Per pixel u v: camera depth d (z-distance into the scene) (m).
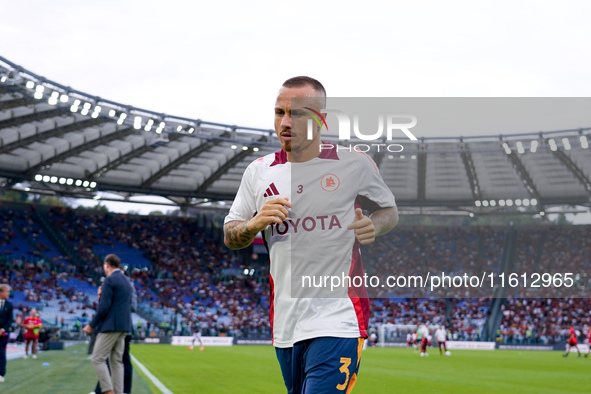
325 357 2.94
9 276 39.34
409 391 12.41
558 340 38.84
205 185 44.91
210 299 46.75
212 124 37.03
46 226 46.75
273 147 39.59
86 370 14.38
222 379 14.01
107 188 42.50
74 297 40.88
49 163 38.09
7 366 15.57
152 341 40.03
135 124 34.72
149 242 50.06
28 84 28.27
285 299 3.10
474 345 39.25
